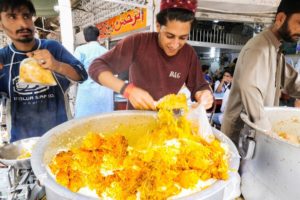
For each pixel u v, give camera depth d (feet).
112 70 4.61
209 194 2.07
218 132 3.34
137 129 3.68
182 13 3.55
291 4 4.12
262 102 4.06
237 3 7.74
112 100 10.85
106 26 19.35
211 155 2.66
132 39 4.61
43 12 9.55
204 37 18.01
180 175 2.42
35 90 4.90
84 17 23.52
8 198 2.85
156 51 4.57
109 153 2.83
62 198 1.96
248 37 18.62
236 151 2.77
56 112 5.10
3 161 3.02
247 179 3.75
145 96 3.67
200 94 4.21
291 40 4.58
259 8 8.11
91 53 9.43
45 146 2.67
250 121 3.80
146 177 2.34
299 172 2.91
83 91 10.08
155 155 2.68
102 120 3.53
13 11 4.11
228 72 13.10
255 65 4.13
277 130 4.87
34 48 4.83
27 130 4.95
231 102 5.00
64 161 2.63
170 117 3.44
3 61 4.68
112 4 17.38
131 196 2.17
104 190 2.25
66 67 4.65
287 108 4.79
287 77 5.39
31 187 2.99
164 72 4.71
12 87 4.78
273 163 3.20
